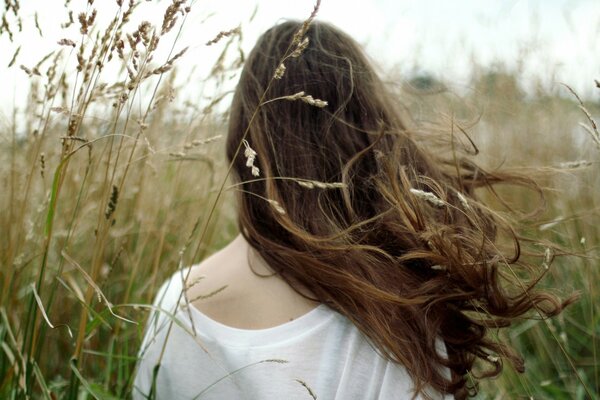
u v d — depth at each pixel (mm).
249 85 1347
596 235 2137
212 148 2029
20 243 1351
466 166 1616
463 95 2793
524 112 2854
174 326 1188
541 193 1647
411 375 1021
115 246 1915
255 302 1129
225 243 2521
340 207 1225
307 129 1272
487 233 1342
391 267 1125
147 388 1257
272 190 1172
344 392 1042
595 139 1141
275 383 1059
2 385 1161
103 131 1662
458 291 1117
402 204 1104
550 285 2037
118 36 1022
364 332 1045
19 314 1437
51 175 1695
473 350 1185
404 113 1513
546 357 2016
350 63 1284
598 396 1807
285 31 1373
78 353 1152
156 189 2008
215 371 1130
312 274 1085
